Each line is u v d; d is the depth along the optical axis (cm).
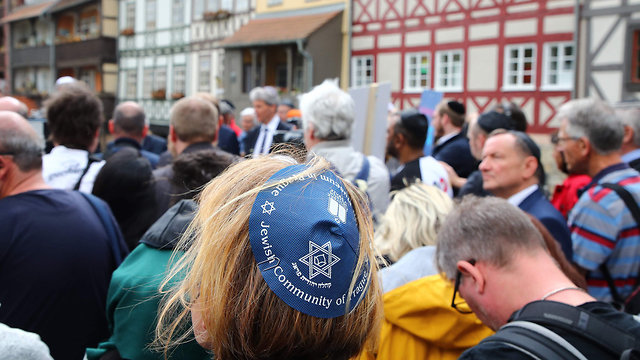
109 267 196
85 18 2755
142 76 2506
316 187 77
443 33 1557
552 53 1381
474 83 1504
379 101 346
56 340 179
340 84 1797
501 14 1441
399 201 181
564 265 166
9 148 181
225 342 73
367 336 81
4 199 180
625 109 301
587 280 243
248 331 71
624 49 1239
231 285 72
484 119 320
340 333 75
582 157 254
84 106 263
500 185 241
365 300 80
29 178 187
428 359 147
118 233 206
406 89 1647
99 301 189
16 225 174
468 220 133
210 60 2181
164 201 233
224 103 647
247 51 1958
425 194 180
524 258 125
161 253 142
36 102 2939
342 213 77
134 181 232
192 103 278
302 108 263
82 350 185
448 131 421
